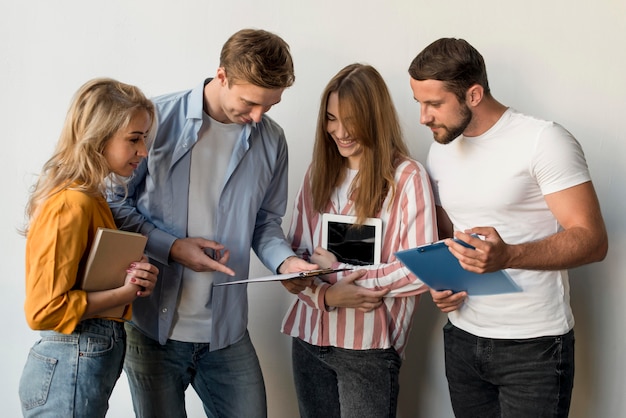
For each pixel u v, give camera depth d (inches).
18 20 95.1
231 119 74.3
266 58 69.1
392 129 79.8
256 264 97.8
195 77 94.6
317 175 81.7
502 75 88.0
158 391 80.0
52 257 63.9
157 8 93.8
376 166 78.4
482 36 88.0
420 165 79.3
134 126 67.4
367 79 77.3
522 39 86.7
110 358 68.5
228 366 82.1
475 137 73.7
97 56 95.2
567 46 85.5
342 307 79.5
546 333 72.9
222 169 78.0
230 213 78.6
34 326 64.5
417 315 96.0
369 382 80.0
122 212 76.7
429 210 77.7
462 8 88.2
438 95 70.6
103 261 66.5
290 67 71.0
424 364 96.6
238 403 83.0
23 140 97.0
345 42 91.9
